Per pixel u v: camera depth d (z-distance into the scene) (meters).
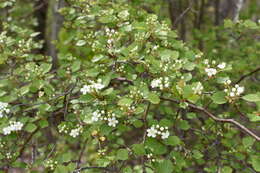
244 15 5.27
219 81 2.80
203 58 3.75
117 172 2.85
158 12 4.48
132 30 3.55
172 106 5.31
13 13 6.07
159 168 2.68
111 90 2.70
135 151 2.59
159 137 2.69
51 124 3.96
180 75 2.92
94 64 3.57
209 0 7.86
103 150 3.02
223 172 3.14
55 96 3.37
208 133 3.99
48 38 8.60
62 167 2.79
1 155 3.16
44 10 7.62
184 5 6.72
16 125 2.98
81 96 2.77
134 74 3.07
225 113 3.90
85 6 4.16
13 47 4.02
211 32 5.32
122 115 2.75
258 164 2.54
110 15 3.33
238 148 3.62
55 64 5.46
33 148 3.74
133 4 4.34
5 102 3.17
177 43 3.41
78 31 4.39
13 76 3.86
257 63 4.79
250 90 4.60
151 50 3.21
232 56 5.18
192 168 4.93
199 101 3.19
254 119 2.51
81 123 3.14
